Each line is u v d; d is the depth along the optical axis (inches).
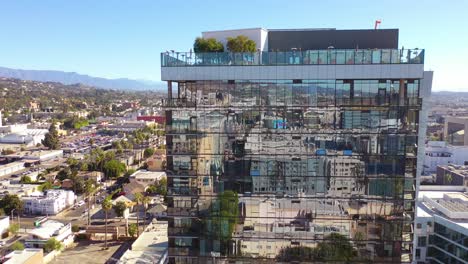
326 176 1941.4
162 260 3796.8
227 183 1995.6
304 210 1966.0
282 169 1957.4
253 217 1995.6
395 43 2091.5
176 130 1999.3
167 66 1961.1
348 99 1902.1
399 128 1899.6
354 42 2124.8
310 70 1897.1
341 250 1961.1
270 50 2210.9
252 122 1951.3
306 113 1920.5
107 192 7485.2
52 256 4601.4
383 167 1919.3
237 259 2018.9
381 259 1952.5
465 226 3408.0
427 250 3779.5
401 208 1930.4
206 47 2126.0
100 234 5295.3
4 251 4758.9
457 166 7381.9
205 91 1968.5
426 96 2165.4
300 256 1982.0
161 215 6023.6
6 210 5994.1
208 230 2025.1
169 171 2021.4
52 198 6304.1
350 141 1919.3
